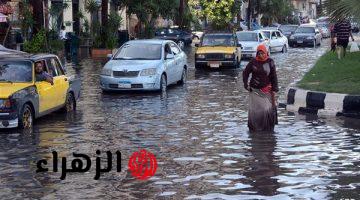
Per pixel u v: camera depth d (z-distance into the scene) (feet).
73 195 30.48
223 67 110.22
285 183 32.09
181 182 32.55
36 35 114.42
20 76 51.47
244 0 237.04
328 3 59.93
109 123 51.67
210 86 79.97
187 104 62.95
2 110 47.39
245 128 48.44
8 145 42.70
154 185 32.07
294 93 58.65
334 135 45.03
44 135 46.47
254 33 137.08
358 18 58.18
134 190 31.19
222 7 194.59
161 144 42.55
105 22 145.48
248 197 29.63
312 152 39.37
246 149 40.52
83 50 149.38
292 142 42.65
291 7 320.70
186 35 193.57
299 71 98.58
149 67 72.79
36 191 31.27
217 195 30.04
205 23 239.91
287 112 56.49
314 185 31.65
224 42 111.55
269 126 47.21
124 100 67.00
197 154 39.19
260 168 35.35
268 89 47.01
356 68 79.15
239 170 34.94
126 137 45.29
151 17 186.80
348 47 131.13
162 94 72.18
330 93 55.77
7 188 31.89
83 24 167.12
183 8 211.20
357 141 42.70
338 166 35.60
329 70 80.69
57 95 55.36
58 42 120.67
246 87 47.26
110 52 141.69
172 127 49.32
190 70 106.52
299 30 188.34
